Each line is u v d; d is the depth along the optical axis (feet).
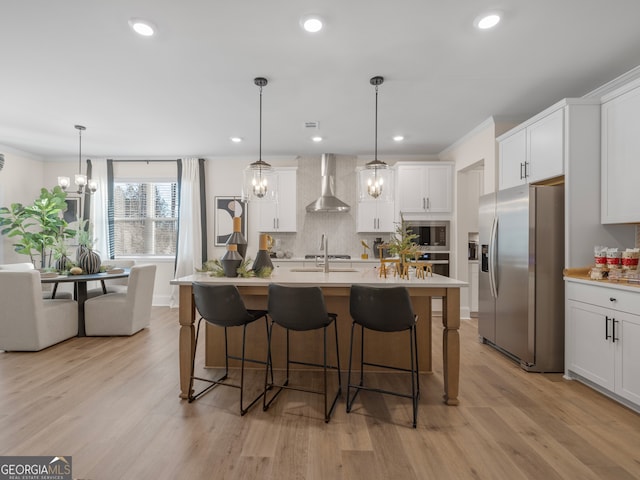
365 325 7.73
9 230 17.08
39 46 8.59
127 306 13.61
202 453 6.15
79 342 12.87
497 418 7.42
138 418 7.36
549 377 9.69
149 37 8.21
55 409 7.73
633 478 5.52
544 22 7.61
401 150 18.44
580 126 9.34
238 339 10.47
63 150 18.51
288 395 8.59
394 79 10.34
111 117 13.61
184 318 8.36
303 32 8.03
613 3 6.98
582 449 6.29
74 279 12.87
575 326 9.25
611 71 9.83
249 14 7.36
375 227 18.60
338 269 12.30
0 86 10.86
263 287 8.55
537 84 10.64
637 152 8.20
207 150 18.52
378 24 7.70
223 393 8.66
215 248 19.80
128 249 20.29
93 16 7.43
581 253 9.41
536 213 9.93
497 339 11.67
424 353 10.19
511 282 10.80
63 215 19.89
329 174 18.86
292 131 15.28
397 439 6.63
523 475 5.59
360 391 8.86
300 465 5.84
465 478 5.53
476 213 17.22
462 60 9.24
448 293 8.13
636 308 7.41
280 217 18.83
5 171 17.79
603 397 8.40
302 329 7.74
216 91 11.22
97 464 5.83
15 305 11.48
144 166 20.06
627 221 8.48
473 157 15.20
